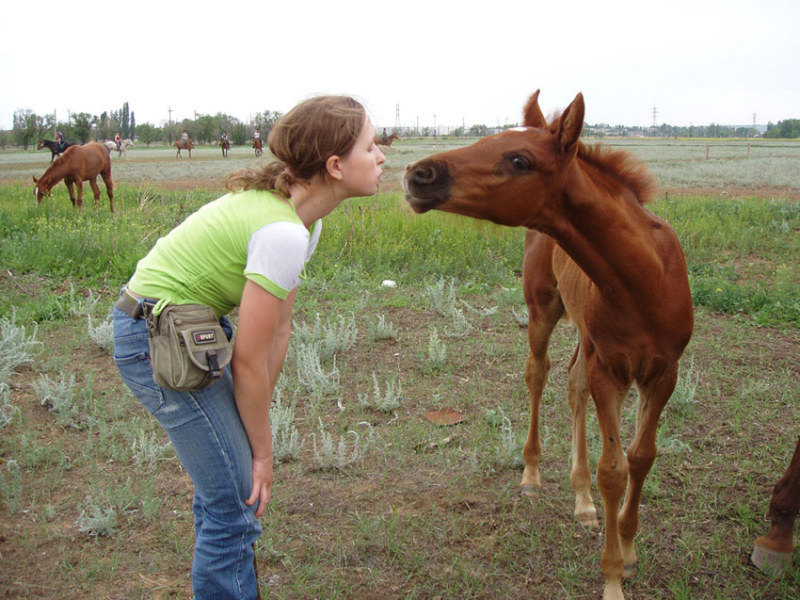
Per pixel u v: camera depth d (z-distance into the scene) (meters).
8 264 8.62
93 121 88.94
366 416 4.93
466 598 3.14
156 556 3.41
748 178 23.62
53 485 4.01
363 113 2.27
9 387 5.20
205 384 2.22
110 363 5.81
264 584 3.23
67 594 3.17
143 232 10.17
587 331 3.06
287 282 2.18
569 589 3.22
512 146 2.52
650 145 57.56
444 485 4.05
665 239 2.94
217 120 90.19
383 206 12.56
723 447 4.46
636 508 3.20
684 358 5.95
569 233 2.73
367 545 3.48
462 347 6.21
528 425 4.80
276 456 4.29
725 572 3.31
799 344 6.32
